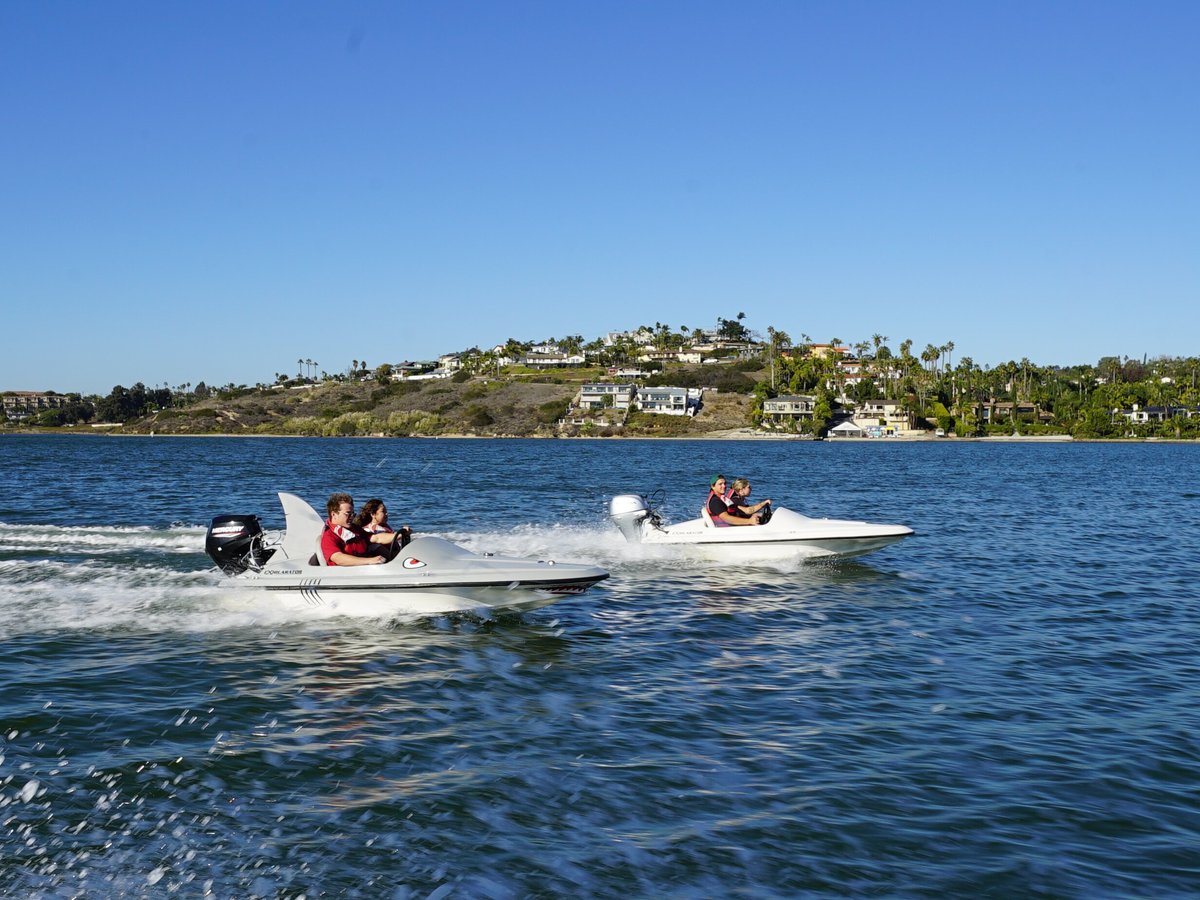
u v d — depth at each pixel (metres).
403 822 6.27
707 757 7.48
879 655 10.77
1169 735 8.10
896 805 6.63
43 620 12.07
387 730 8.07
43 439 163.38
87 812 6.38
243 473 48.88
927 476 52.25
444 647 11.00
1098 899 5.44
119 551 17.73
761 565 17.28
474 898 5.34
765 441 157.88
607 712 8.60
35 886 5.40
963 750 7.70
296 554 12.95
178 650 10.70
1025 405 184.38
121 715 8.37
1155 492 38.88
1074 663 10.46
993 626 12.37
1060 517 27.38
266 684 9.40
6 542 18.91
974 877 5.67
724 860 5.82
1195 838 6.20
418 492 35.31
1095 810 6.59
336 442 145.25
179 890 5.40
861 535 17.16
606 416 177.12
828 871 5.70
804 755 7.55
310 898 5.33
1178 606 13.77
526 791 6.79
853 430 167.75
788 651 10.95
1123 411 178.62
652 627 12.18
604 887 5.48
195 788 6.80
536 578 12.19
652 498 33.75
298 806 6.51
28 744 7.61
